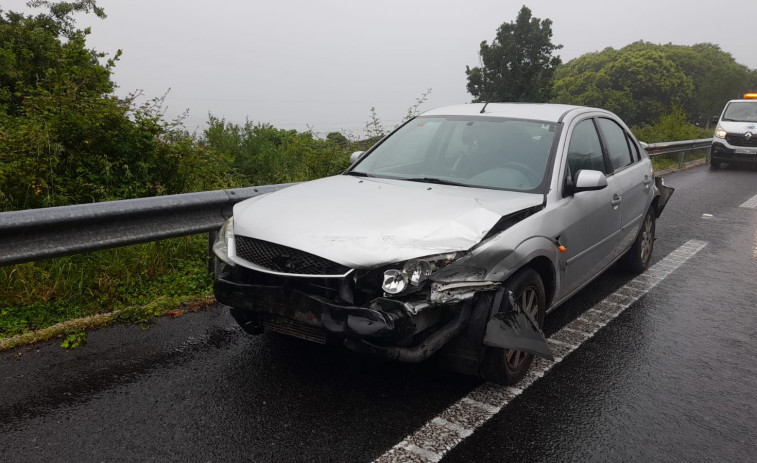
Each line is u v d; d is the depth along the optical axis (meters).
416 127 4.99
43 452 2.79
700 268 6.69
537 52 62.81
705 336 4.66
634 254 6.16
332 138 10.12
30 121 6.64
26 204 5.71
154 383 3.52
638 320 4.97
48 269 4.90
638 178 5.67
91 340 4.09
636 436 3.15
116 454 2.79
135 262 5.25
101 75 7.68
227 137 10.87
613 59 139.00
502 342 3.27
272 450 2.88
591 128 5.02
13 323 4.19
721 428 3.27
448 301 3.11
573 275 4.36
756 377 3.95
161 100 7.01
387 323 2.96
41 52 14.15
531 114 4.77
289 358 3.91
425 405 3.37
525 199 3.90
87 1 19.53
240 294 3.39
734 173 17.05
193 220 5.07
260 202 3.85
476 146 4.52
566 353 4.23
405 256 3.10
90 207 4.26
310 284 3.21
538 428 3.19
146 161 6.77
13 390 3.37
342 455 2.86
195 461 2.77
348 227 3.30
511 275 3.54
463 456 2.89
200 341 4.15
